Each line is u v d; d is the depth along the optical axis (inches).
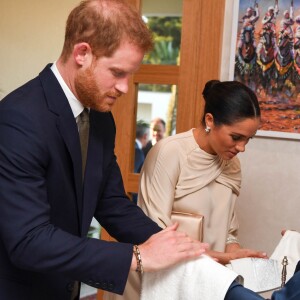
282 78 83.1
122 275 41.1
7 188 41.1
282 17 82.3
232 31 84.8
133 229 51.7
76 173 46.2
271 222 86.4
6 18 132.4
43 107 44.0
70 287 48.5
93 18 40.8
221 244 64.9
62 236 41.2
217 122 60.1
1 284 45.4
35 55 131.9
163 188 62.7
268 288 52.0
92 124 49.8
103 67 41.6
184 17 88.4
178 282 42.9
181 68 89.3
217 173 64.4
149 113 117.9
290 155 84.9
